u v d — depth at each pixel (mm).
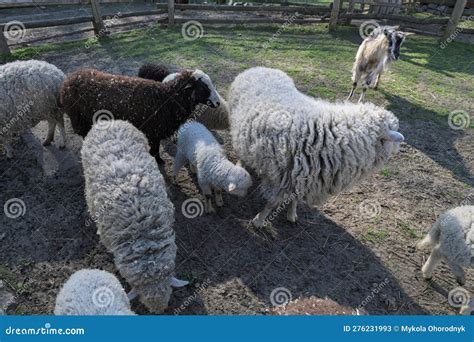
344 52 9945
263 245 4445
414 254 4449
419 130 6742
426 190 5387
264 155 4133
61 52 8984
